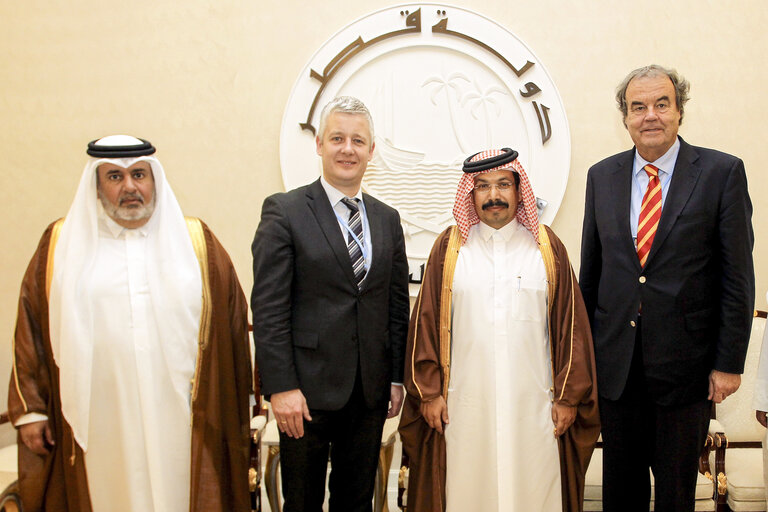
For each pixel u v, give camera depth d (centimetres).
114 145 189
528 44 313
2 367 320
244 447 207
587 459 205
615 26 311
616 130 312
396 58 314
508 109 313
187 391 194
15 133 318
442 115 315
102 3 315
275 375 191
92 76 317
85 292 188
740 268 193
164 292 192
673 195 198
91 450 190
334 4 313
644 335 199
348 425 204
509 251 210
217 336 200
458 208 210
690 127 314
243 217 319
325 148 201
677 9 309
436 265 212
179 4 314
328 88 313
